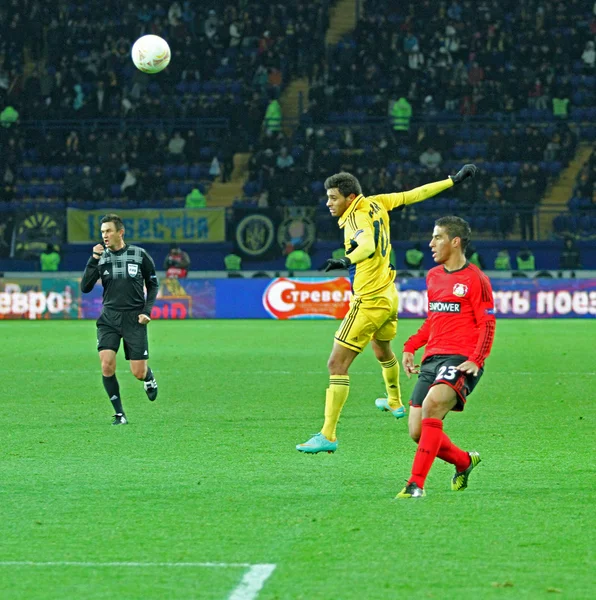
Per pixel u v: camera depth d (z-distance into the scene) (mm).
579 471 30859
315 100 151125
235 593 18906
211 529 23750
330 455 33844
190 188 146625
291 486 28688
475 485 28766
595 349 79312
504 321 117312
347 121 150875
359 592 18953
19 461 32719
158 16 162000
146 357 41875
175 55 157625
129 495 27547
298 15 162375
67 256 135250
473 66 156000
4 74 156125
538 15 163375
